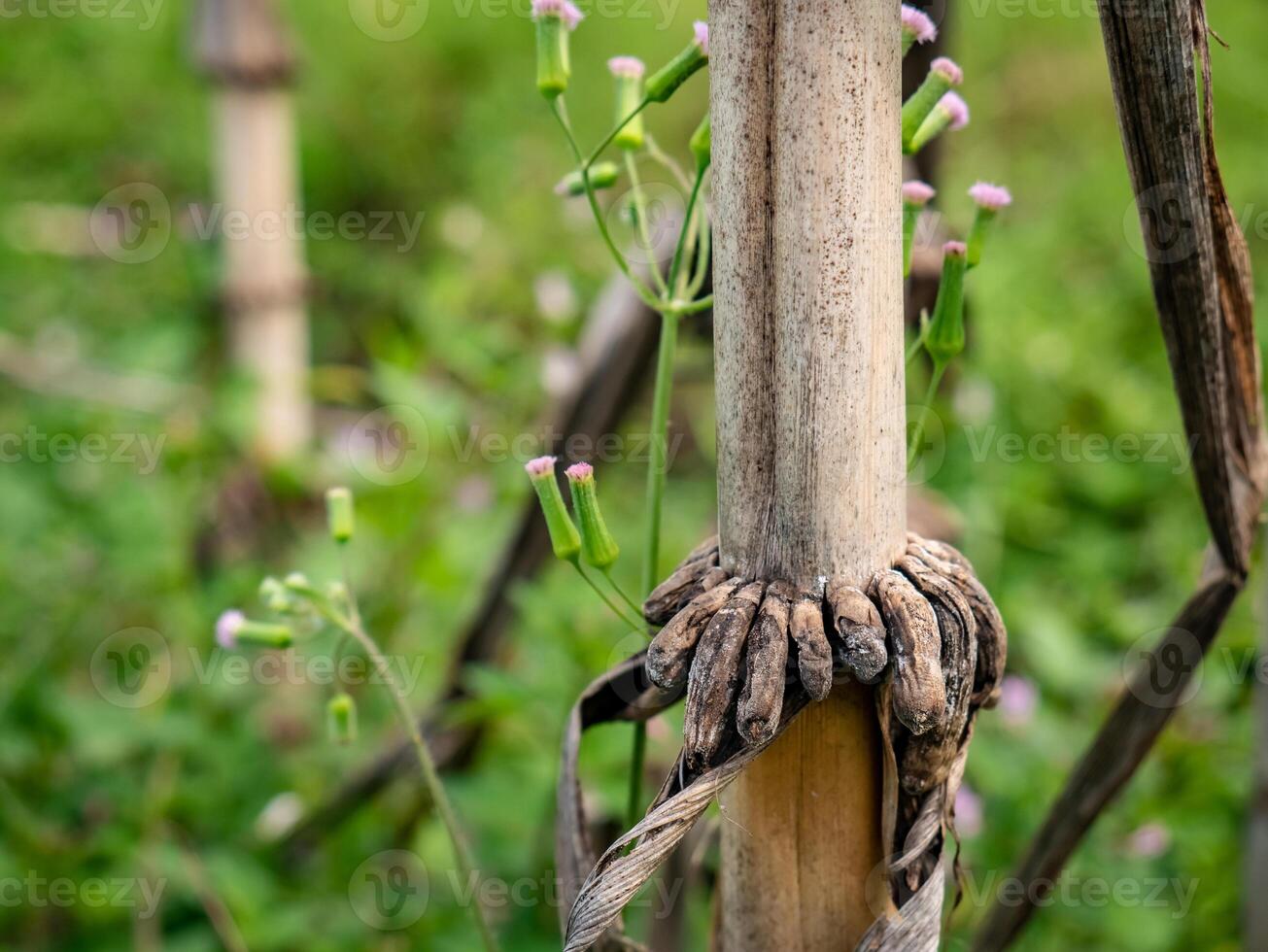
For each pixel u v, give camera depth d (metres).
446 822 0.53
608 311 0.61
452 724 0.68
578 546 0.48
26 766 0.73
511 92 1.59
